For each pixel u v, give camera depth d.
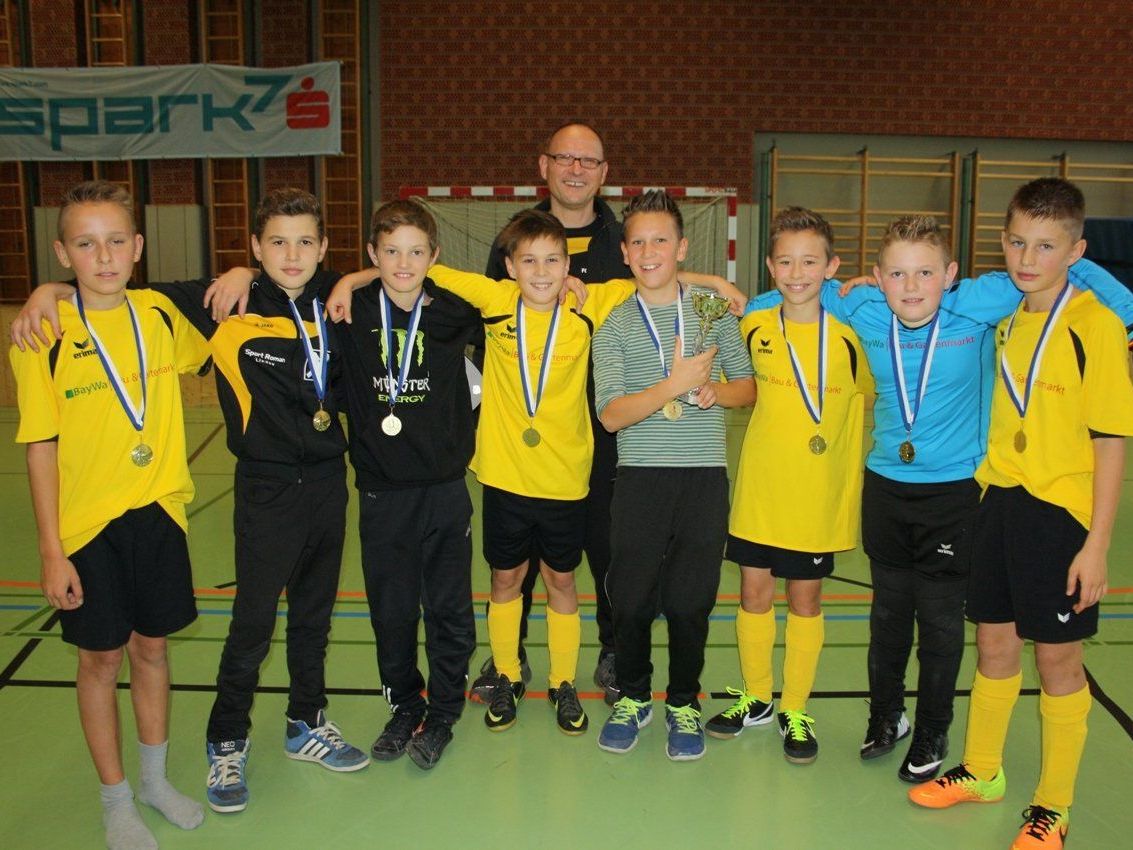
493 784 2.79
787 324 2.88
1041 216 2.32
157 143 11.17
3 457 7.93
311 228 2.65
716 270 10.61
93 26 11.72
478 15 11.75
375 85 11.88
